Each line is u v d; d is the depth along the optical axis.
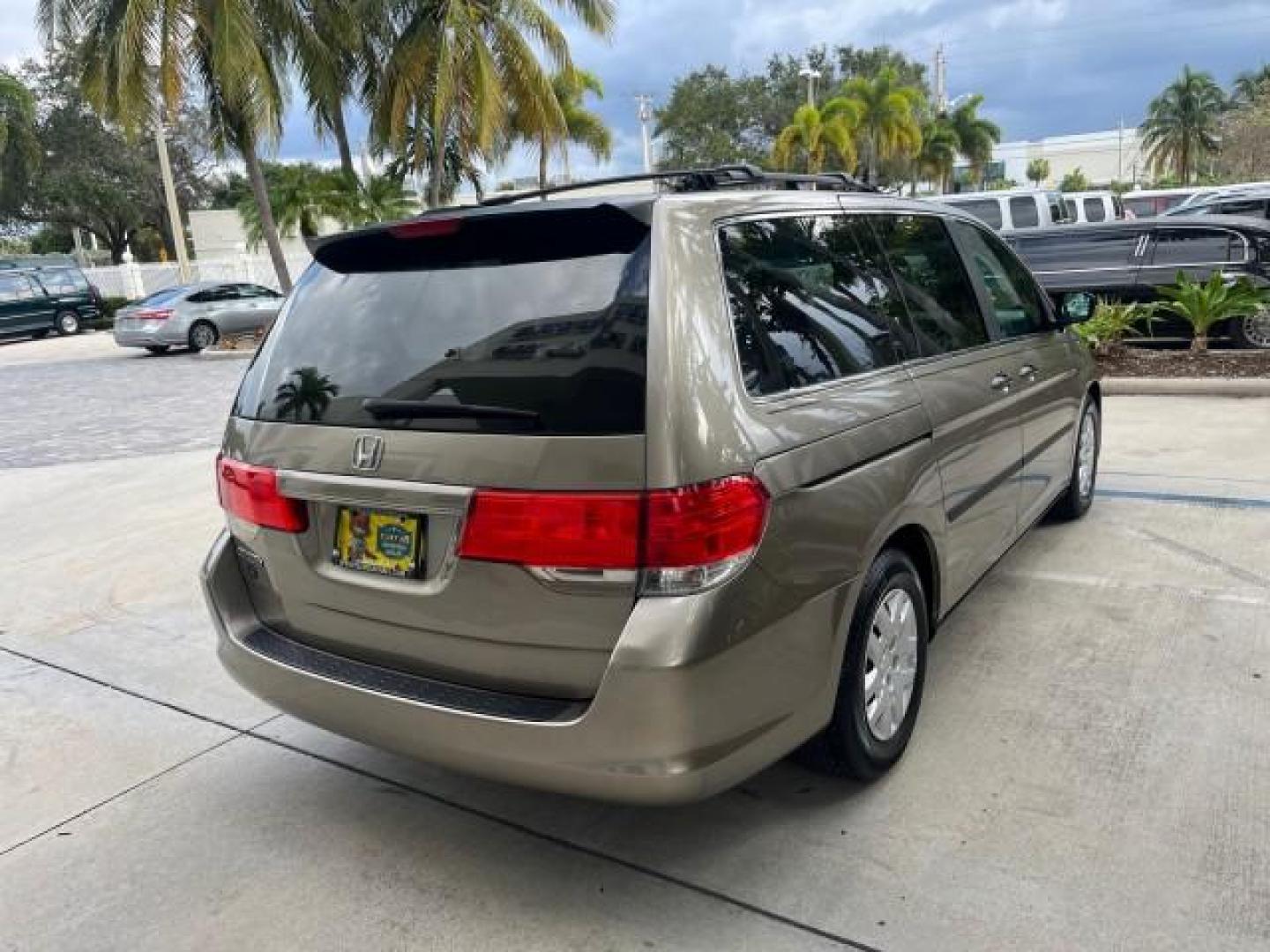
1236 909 2.40
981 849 2.70
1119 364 9.45
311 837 3.02
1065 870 2.58
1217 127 61.94
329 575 2.75
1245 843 2.64
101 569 5.80
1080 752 3.13
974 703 3.48
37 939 2.63
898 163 48.66
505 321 2.50
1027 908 2.46
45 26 17.27
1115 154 83.94
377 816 3.11
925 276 3.61
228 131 18.58
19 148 36.22
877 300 3.21
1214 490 5.73
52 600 5.30
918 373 3.23
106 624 4.90
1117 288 10.16
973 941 2.37
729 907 2.56
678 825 2.92
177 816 3.18
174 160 42.28
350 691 2.65
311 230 27.22
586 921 2.55
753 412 2.44
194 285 20.73
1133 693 3.48
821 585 2.57
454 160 22.78
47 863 2.96
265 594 3.10
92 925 2.67
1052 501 4.76
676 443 2.24
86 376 17.09
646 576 2.24
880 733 3.00
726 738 2.34
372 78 20.91
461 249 2.71
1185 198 22.30
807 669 2.57
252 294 21.09
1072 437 4.95
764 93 52.97
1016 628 4.07
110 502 7.47
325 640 2.87
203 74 17.58
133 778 3.43
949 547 3.35
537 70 20.17
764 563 2.38
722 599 2.28
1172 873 2.54
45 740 3.74
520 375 2.40
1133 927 2.37
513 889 2.70
